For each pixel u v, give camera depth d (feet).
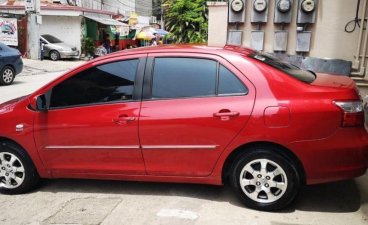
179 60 13.53
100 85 14.14
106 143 13.79
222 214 12.87
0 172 15.17
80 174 14.46
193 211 13.14
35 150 14.60
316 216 12.63
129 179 14.07
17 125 14.57
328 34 25.99
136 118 13.38
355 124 12.21
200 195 14.34
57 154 14.40
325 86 12.62
